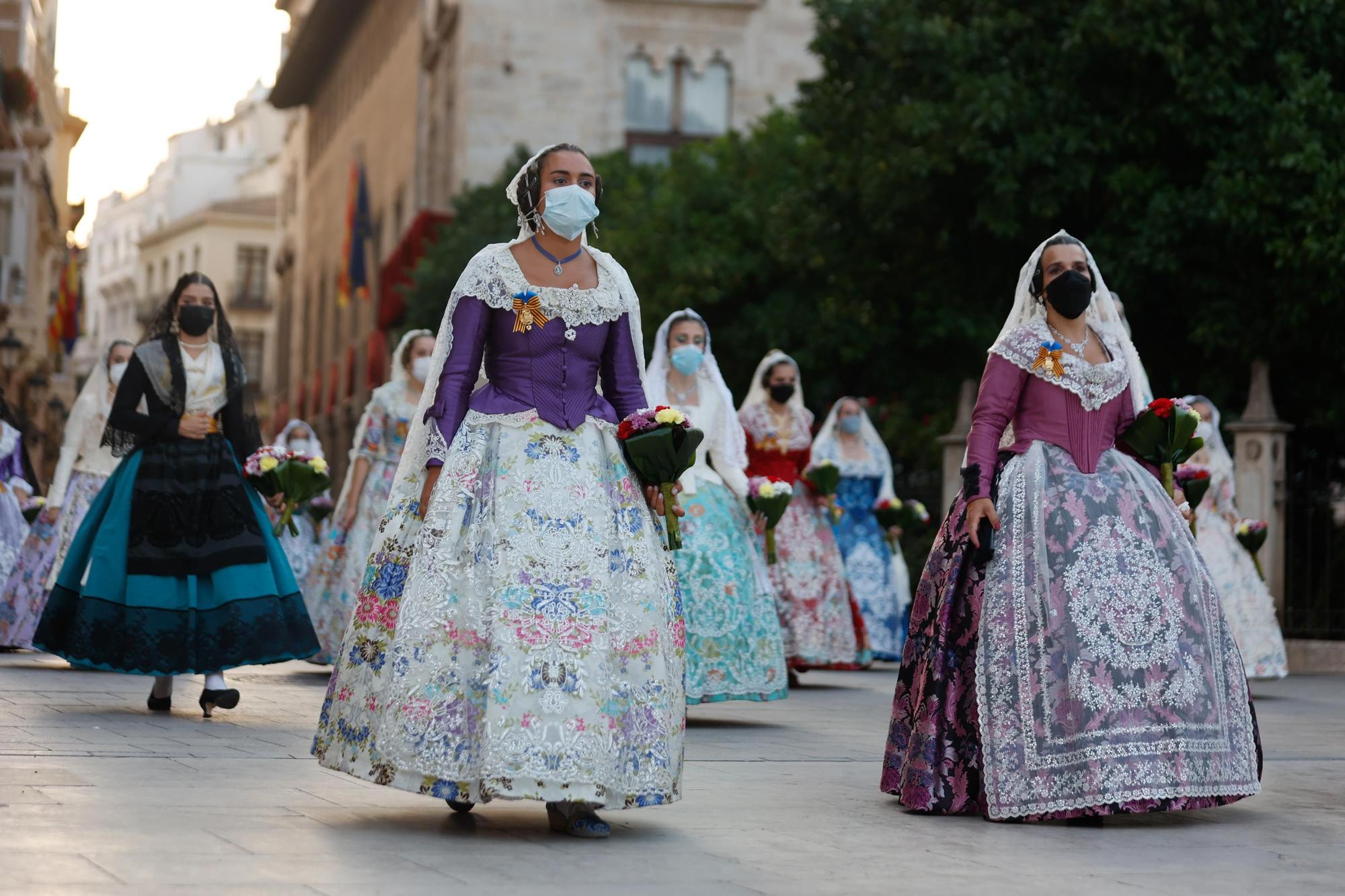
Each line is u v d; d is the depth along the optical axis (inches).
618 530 197.0
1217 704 218.5
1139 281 616.4
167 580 309.1
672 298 900.6
